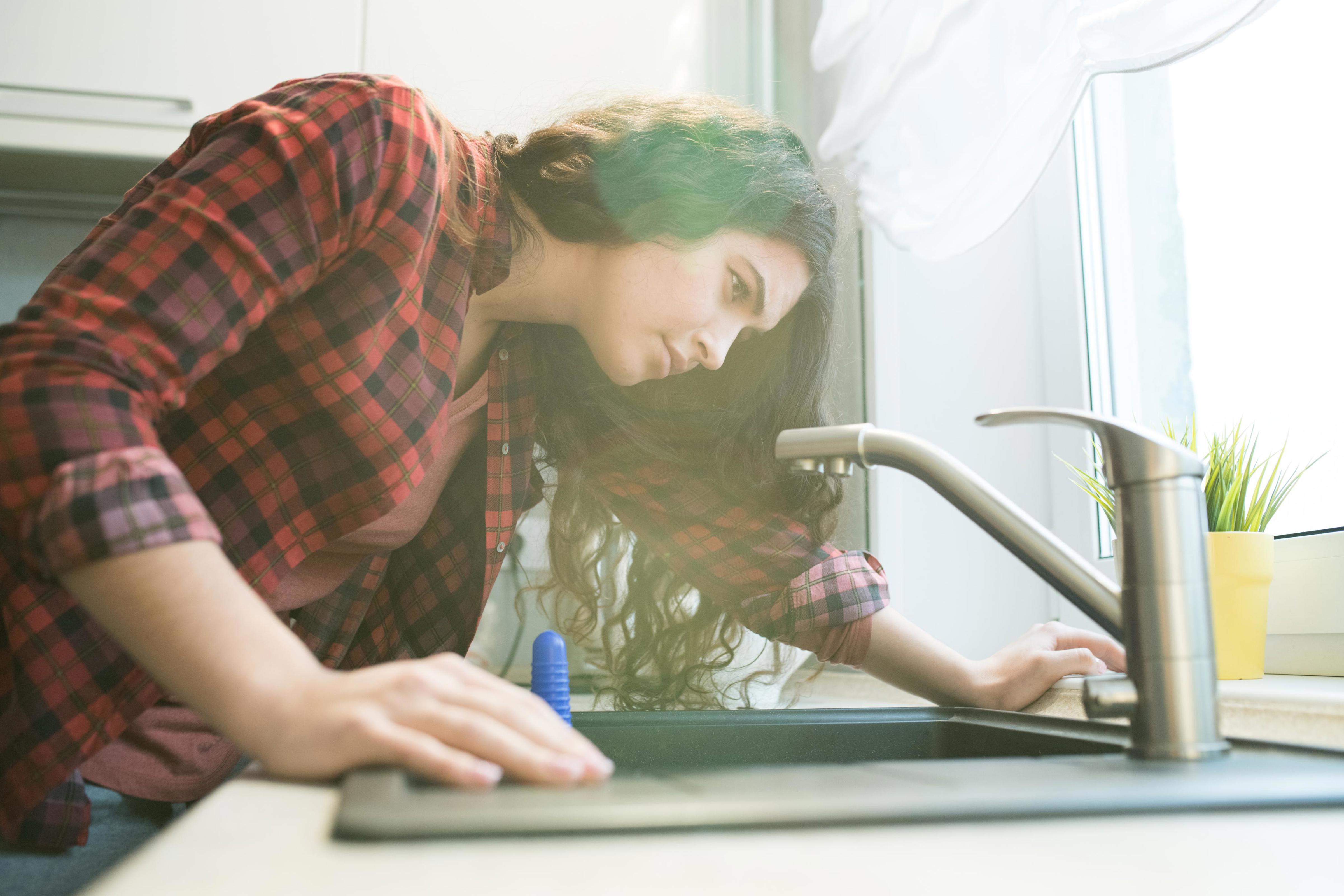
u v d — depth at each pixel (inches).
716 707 50.3
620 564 54.6
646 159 35.4
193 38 64.7
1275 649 42.3
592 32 70.5
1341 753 19.5
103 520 18.9
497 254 35.3
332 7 66.9
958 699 37.7
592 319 38.0
